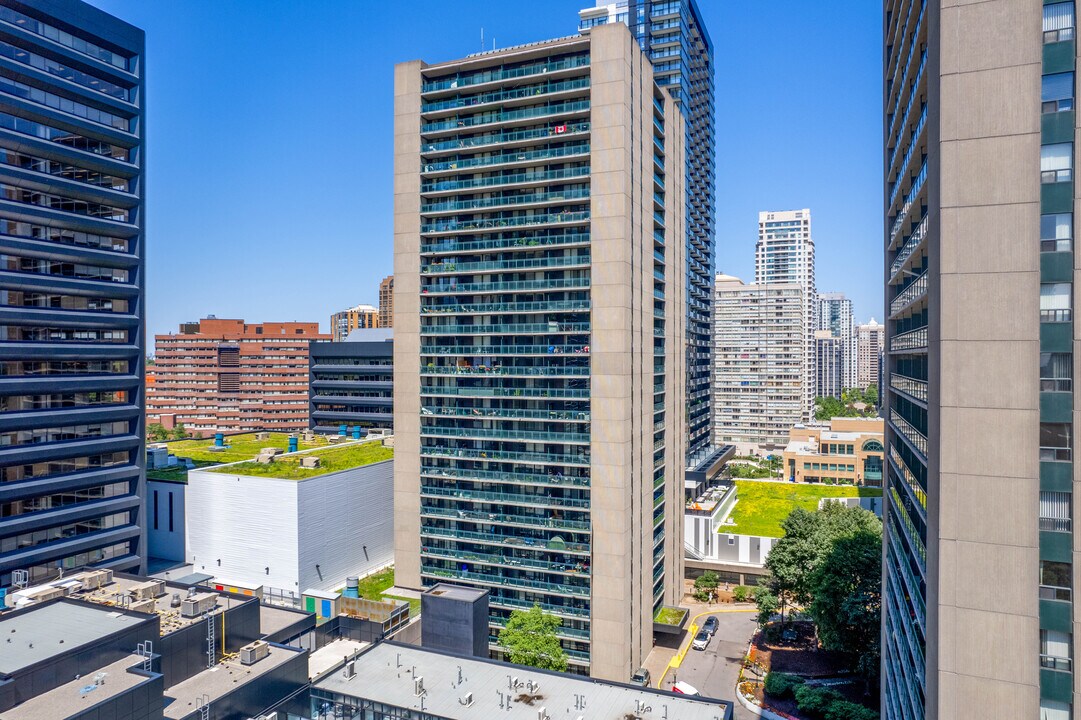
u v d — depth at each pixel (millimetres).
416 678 55812
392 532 96875
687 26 150125
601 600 74375
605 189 73562
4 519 73188
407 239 82500
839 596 70375
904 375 44312
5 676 43781
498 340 79938
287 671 56688
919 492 37094
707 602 102562
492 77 78500
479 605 70562
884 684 53156
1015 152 28625
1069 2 28016
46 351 76688
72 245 79688
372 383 157250
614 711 51469
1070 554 28234
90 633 51312
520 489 78875
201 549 86625
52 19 75875
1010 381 28891
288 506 80062
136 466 86062
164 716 48250
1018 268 28688
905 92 42125
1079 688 28078
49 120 76312
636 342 77625
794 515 85625
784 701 70875
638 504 79062
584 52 75812
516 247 77938
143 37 86188
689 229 148750
